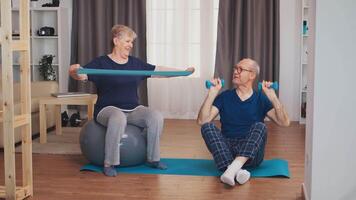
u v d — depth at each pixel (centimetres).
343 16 276
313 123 285
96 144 401
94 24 678
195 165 418
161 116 404
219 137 380
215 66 668
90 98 518
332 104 282
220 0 658
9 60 298
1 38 298
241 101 389
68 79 695
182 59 682
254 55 658
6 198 309
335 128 283
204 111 389
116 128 386
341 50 278
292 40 672
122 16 677
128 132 403
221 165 373
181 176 383
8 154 306
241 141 385
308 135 312
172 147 497
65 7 685
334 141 284
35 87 575
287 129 611
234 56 659
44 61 678
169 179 374
